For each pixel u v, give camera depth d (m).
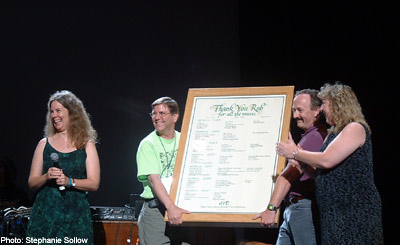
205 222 3.80
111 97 6.42
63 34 6.48
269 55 5.89
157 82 6.42
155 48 6.46
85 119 4.18
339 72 5.29
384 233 4.96
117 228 4.85
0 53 6.48
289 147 3.58
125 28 6.48
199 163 3.97
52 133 4.15
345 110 3.49
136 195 5.07
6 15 6.50
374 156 5.02
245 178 3.86
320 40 5.47
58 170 3.88
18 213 4.73
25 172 6.36
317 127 3.93
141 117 6.38
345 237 3.34
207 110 4.12
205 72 6.39
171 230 4.20
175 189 3.94
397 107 4.91
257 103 4.05
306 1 5.61
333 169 3.43
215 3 6.44
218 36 6.41
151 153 4.20
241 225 3.79
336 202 3.38
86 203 4.08
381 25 5.02
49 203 3.97
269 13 5.93
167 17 6.47
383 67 5.00
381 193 4.99
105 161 6.34
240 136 3.98
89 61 6.46
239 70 6.34
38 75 6.45
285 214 3.92
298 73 5.63
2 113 6.42
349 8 5.26
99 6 6.50
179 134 4.39
